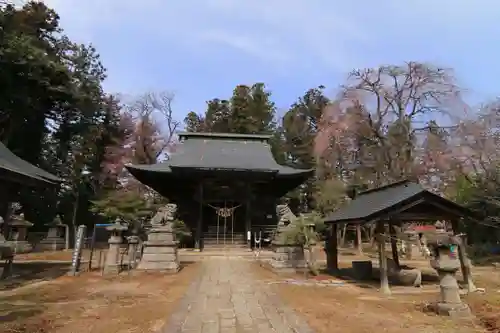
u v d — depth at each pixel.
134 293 9.68
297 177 28.45
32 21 31.61
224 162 28.72
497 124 20.58
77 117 36.25
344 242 32.94
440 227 10.88
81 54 37.06
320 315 7.31
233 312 7.52
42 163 33.28
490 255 19.23
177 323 6.63
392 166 26.41
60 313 7.34
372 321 6.87
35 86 28.09
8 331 5.99
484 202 18.39
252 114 51.09
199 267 15.81
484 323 6.75
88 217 36.81
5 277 11.95
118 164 37.94
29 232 29.80
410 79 26.81
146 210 20.80
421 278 12.35
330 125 29.48
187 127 55.56
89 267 14.51
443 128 25.41
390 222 13.16
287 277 12.87
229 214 27.58
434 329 6.38
